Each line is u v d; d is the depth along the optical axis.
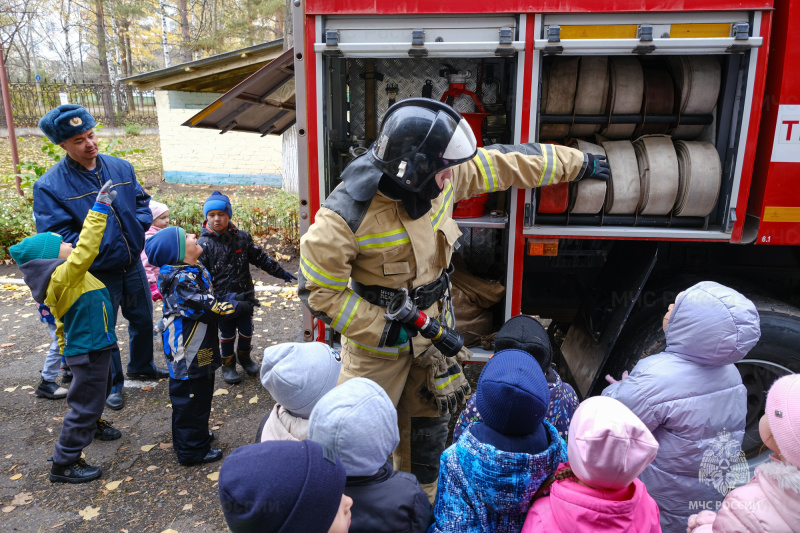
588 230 2.57
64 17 27.41
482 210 2.75
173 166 12.38
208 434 3.10
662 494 1.87
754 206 2.54
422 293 2.24
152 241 2.83
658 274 3.00
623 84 2.58
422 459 2.52
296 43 2.48
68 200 3.36
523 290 3.33
